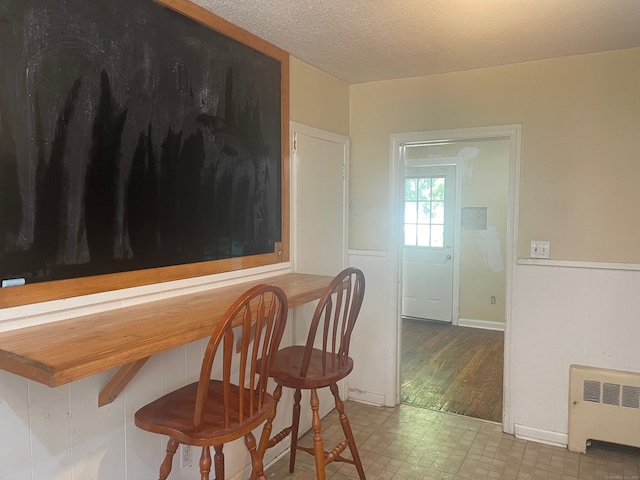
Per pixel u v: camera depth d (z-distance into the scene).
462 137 3.05
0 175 1.35
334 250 3.26
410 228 5.76
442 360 4.36
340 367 2.10
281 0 1.97
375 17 2.16
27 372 1.15
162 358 1.92
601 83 2.66
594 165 2.70
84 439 1.62
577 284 2.77
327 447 2.80
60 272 1.52
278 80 2.60
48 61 1.46
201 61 2.05
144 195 1.80
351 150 3.43
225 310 1.70
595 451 2.77
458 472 2.54
